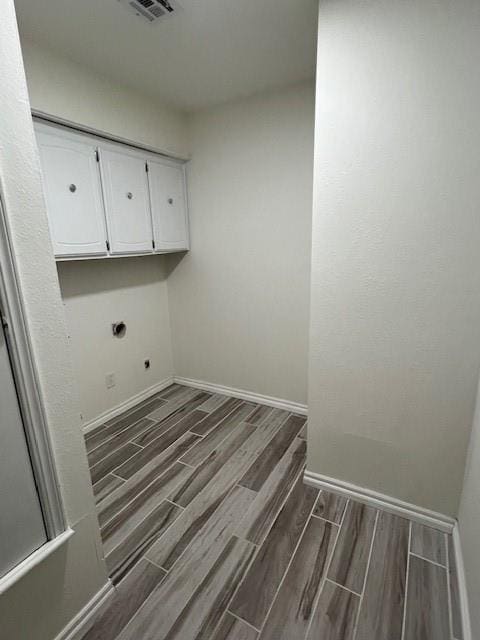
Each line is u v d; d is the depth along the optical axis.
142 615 1.22
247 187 2.49
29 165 0.90
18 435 0.95
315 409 1.75
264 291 2.61
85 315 2.38
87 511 1.18
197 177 2.69
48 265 0.98
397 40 1.24
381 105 1.31
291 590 1.29
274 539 1.52
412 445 1.56
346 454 1.73
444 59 1.19
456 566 1.33
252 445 2.24
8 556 0.95
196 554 1.45
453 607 1.22
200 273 2.88
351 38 1.30
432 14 1.17
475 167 1.22
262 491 1.82
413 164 1.31
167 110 2.44
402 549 1.46
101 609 1.24
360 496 1.72
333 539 1.51
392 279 1.44
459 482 1.49
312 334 1.66
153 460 2.10
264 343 2.72
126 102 2.13
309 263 2.39
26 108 0.88
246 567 1.38
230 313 2.82
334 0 1.30
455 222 1.29
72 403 1.09
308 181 2.27
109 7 1.43
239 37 1.67
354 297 1.53
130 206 2.28
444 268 1.34
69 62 1.80
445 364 1.42
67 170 1.87
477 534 1.14
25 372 0.94
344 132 1.39
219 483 1.89
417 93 1.25
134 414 2.71
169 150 2.49
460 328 1.37
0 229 0.84
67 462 1.09
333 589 1.29
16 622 0.98
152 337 2.99
